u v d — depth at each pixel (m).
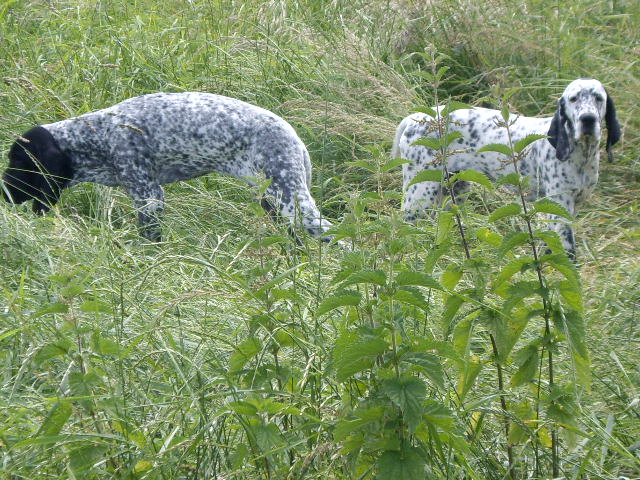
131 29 13.98
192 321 6.47
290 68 13.02
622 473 5.29
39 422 5.22
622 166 11.66
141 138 9.69
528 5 15.19
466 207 5.05
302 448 4.81
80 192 10.45
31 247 7.98
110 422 4.93
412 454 4.25
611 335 6.99
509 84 13.23
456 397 5.33
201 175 10.20
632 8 15.63
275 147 9.41
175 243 7.57
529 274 7.47
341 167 11.70
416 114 10.30
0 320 6.46
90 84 11.97
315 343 5.14
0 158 10.59
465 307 6.29
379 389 4.47
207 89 12.48
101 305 5.12
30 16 14.10
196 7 14.87
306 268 7.37
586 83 9.56
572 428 4.77
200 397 4.91
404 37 14.22
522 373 4.88
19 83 10.94
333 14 14.82
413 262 6.88
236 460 4.61
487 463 5.02
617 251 9.48
